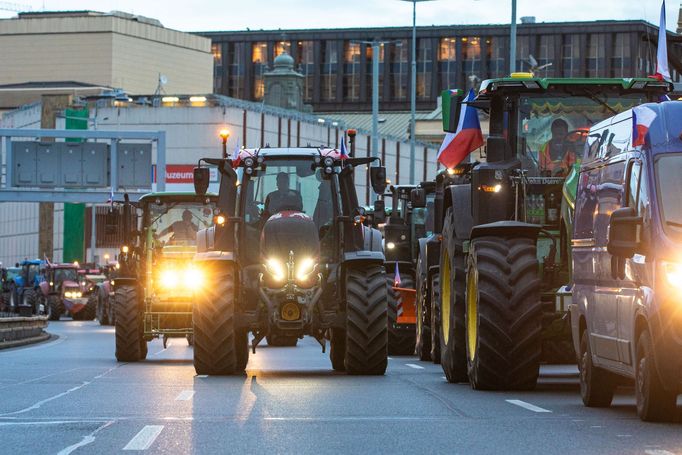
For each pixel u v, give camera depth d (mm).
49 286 143625
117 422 26703
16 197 136750
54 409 29781
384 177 46094
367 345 43719
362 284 44375
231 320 43688
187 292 57781
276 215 44031
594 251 29609
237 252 44594
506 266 34062
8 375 43500
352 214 45250
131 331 56156
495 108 36969
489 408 29859
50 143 137750
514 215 36188
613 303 27953
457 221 38000
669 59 44656
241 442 23359
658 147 26609
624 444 22766
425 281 53062
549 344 40750
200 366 43906
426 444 23109
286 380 40625
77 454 21703
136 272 57969
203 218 61188
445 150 41219
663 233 25609
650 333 25469
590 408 29672
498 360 34094
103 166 138000
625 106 36656
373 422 26812
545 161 36500
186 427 25766
